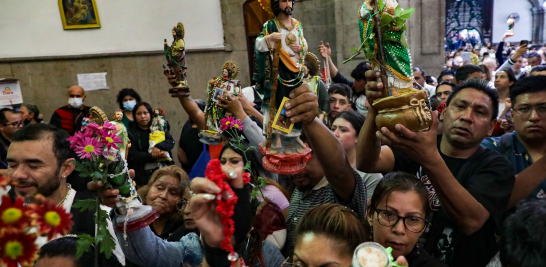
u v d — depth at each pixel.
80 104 5.07
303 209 1.88
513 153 2.02
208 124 2.78
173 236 1.92
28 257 0.67
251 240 1.15
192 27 6.74
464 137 1.62
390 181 1.43
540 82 1.85
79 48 6.10
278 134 1.25
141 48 6.48
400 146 1.20
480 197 1.46
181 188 1.99
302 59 1.21
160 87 6.70
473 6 19.45
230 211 0.81
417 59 7.48
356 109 4.14
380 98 1.19
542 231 0.99
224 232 0.81
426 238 1.63
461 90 1.70
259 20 7.06
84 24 6.06
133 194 1.24
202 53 6.83
